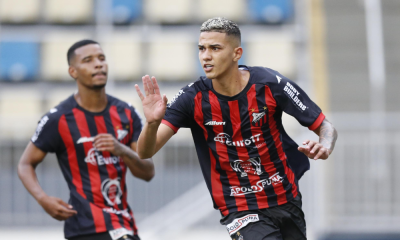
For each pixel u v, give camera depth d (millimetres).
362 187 24109
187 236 24953
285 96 10773
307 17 36500
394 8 38219
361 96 34031
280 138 11367
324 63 35438
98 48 14375
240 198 11328
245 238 11141
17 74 34156
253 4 35844
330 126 10836
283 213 11430
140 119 15016
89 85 14109
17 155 25500
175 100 11000
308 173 23891
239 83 10766
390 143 24000
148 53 35000
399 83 34625
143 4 35688
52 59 34656
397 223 23891
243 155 11070
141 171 14133
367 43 36625
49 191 25812
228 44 10289
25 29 35000
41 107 33281
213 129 10977
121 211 14156
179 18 35656
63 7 35500
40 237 25344
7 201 25469
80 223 13773
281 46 35219
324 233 23797
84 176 14023
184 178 24969
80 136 14094
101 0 35594
